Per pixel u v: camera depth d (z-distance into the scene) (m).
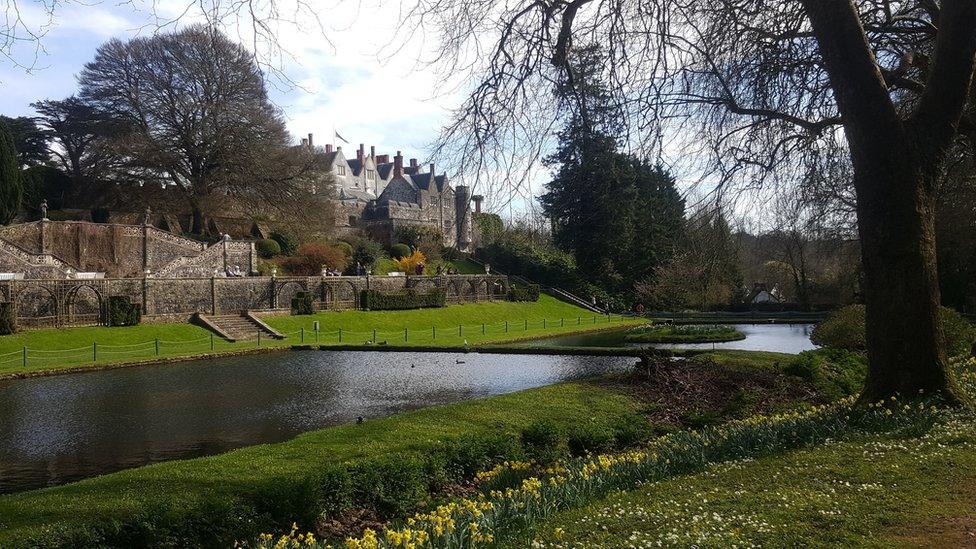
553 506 5.73
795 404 13.20
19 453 12.00
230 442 12.77
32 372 21.98
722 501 5.52
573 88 8.48
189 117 48.16
